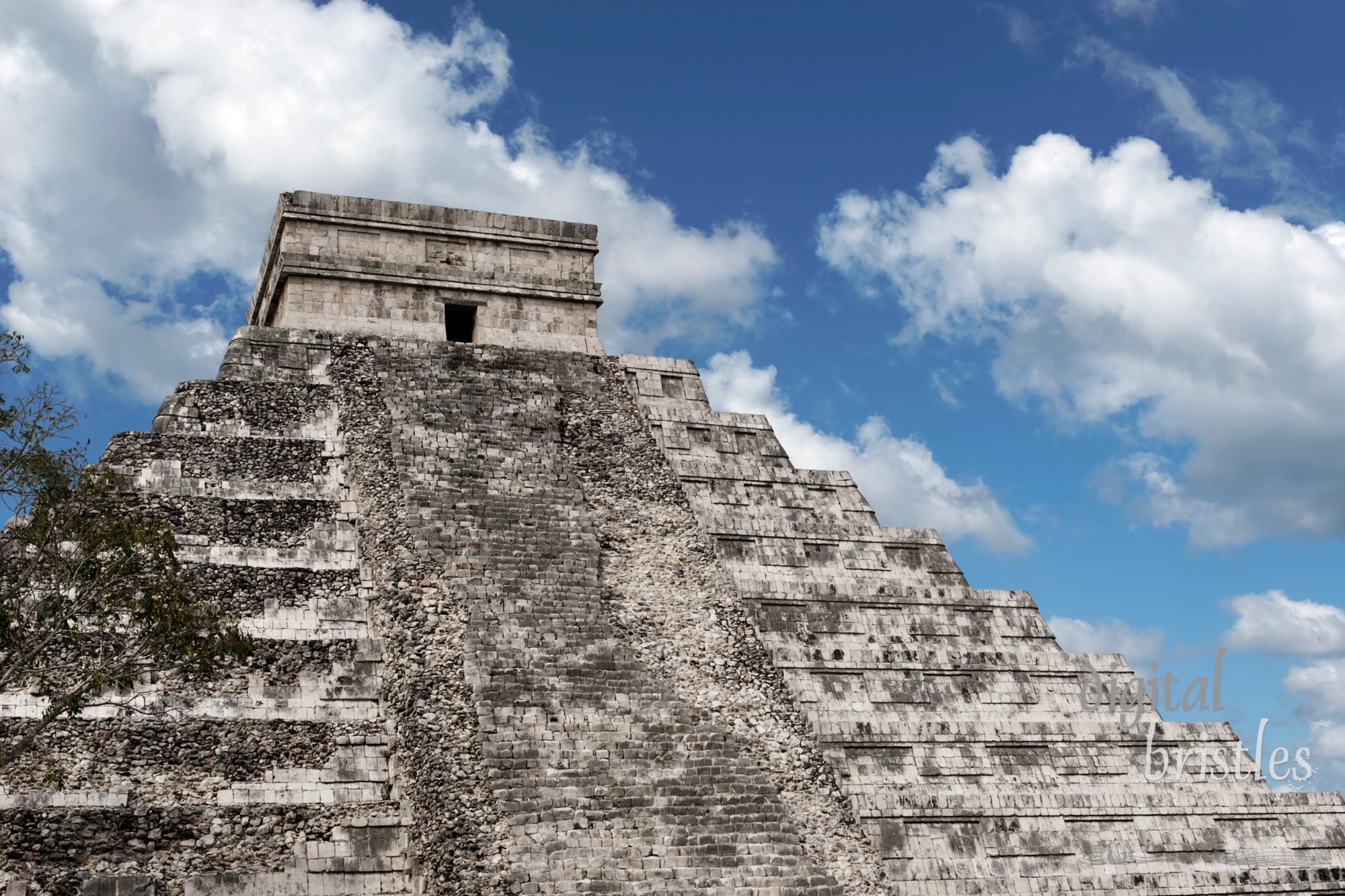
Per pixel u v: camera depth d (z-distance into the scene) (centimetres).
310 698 2742
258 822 2541
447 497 3050
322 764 2656
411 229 3631
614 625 2980
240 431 3148
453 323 3700
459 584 2859
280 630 2834
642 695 2742
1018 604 3409
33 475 2398
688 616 3077
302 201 3562
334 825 2573
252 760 2625
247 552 2942
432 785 2533
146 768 2555
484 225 3694
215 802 2550
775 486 3503
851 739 3055
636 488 3338
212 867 2467
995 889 2916
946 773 3070
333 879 2516
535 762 2547
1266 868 3109
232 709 2683
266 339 3344
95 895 2355
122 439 3038
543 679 2706
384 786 2659
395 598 2848
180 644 2406
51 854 2391
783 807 2605
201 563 2894
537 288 3672
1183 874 3052
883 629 3288
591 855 2402
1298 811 3209
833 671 3183
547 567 2970
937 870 2902
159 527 2711
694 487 3431
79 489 2542
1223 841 3122
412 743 2622
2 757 2328
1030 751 3156
